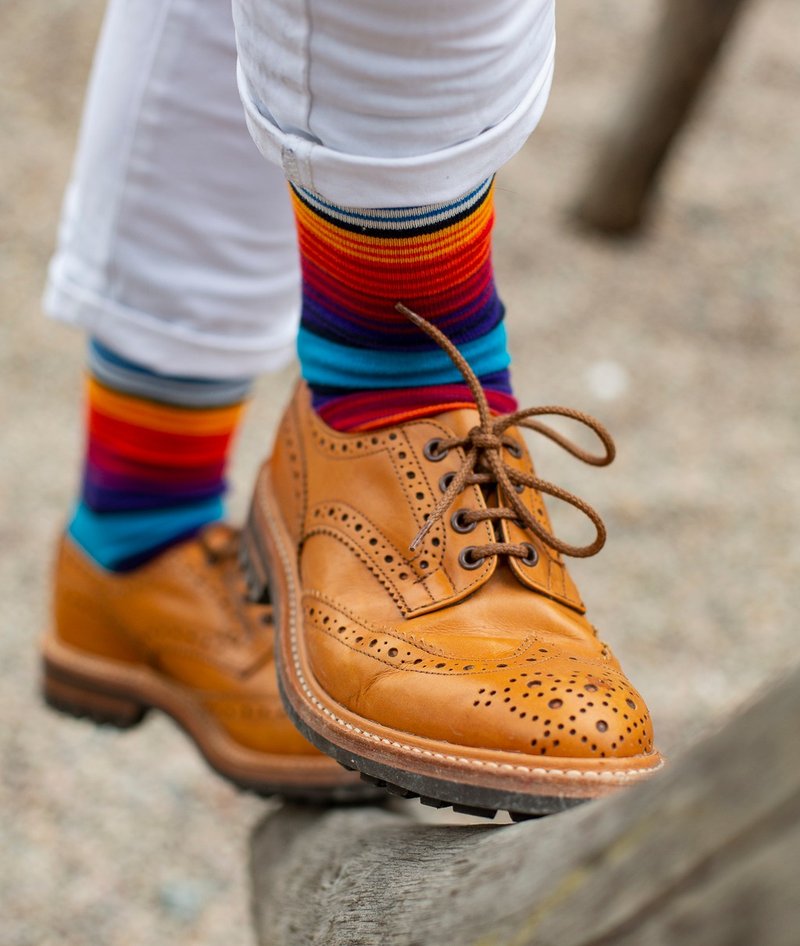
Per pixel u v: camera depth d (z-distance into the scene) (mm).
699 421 3201
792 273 3893
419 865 714
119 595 1199
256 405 3191
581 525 2818
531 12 684
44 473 2906
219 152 1007
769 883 343
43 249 3656
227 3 956
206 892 2070
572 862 438
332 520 873
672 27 3633
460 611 804
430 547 823
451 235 765
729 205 4230
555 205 4109
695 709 2363
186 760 2346
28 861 2074
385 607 823
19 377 3213
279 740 1073
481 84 675
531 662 739
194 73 979
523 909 466
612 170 3887
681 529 2836
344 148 690
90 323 1077
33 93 4305
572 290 3705
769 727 358
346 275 805
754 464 3059
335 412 890
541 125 4559
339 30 651
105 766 2295
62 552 1260
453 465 831
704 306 3697
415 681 749
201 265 1055
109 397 1137
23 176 3926
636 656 2500
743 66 5125
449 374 850
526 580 806
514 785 681
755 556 2775
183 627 1151
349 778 1045
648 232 4035
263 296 1086
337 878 871
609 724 682
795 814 343
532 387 3238
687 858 370
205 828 2197
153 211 1029
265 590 976
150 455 1157
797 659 376
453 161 694
